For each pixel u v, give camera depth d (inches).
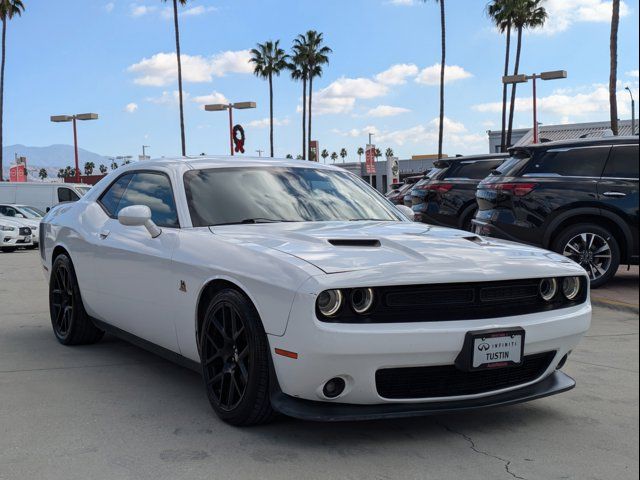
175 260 142.8
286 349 113.1
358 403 116.1
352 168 2608.3
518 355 119.3
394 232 141.4
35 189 884.6
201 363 134.4
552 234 293.9
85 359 184.2
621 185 281.4
